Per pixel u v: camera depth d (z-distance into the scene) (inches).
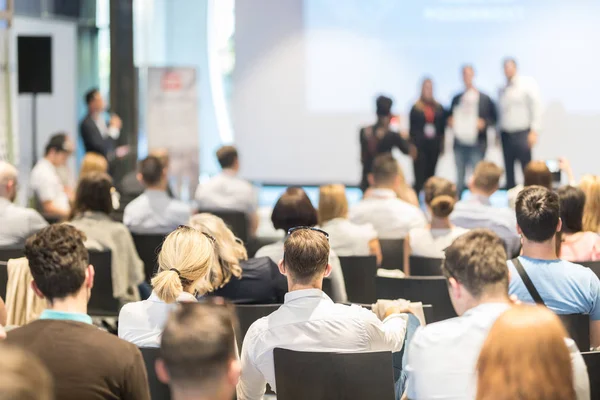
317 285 144.8
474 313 118.1
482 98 515.5
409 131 520.1
